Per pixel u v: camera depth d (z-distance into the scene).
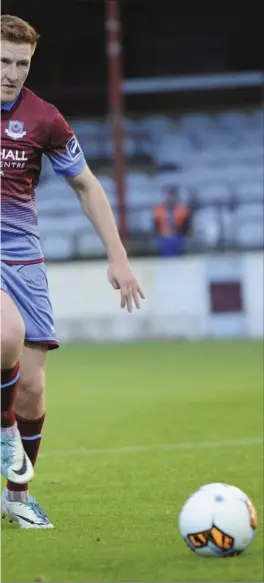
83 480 21.86
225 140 97.75
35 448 17.39
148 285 60.53
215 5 104.31
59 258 80.19
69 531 16.09
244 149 96.50
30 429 17.23
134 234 77.81
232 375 43.38
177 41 104.88
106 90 102.88
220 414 32.56
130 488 20.62
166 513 17.67
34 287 16.69
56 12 103.44
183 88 101.31
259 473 22.14
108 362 50.78
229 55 104.88
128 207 84.69
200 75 105.25
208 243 79.38
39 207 87.88
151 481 21.47
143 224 85.94
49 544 14.99
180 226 72.62
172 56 105.25
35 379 16.92
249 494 19.45
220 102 104.50
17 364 15.44
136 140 97.62
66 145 16.66
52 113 16.56
